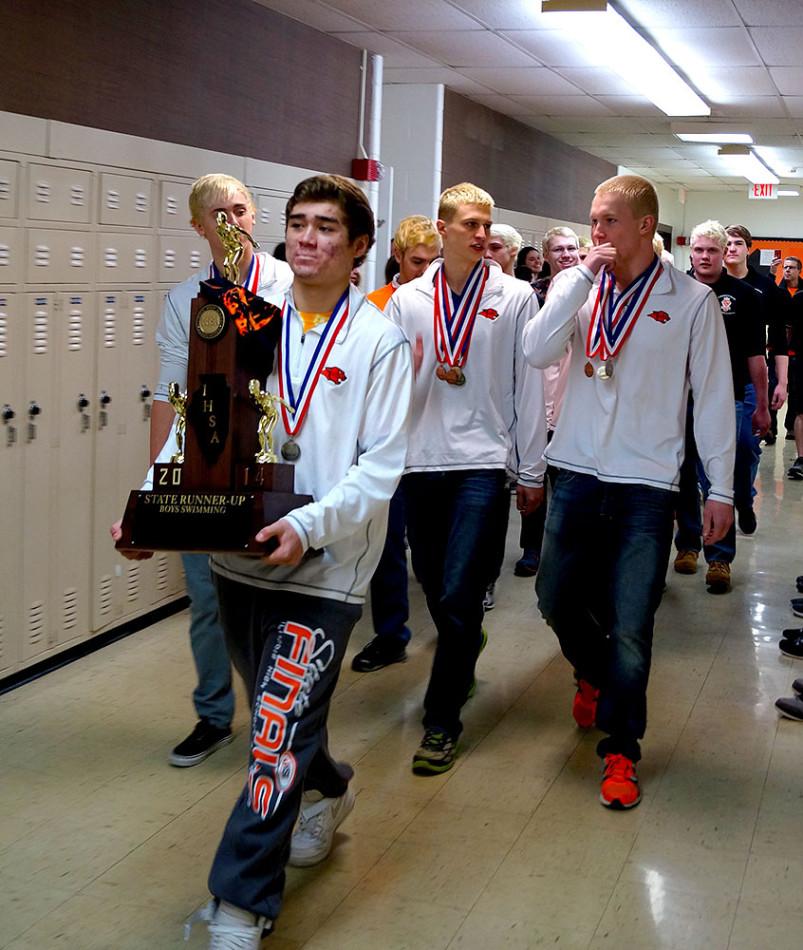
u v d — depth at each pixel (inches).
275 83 213.2
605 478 119.0
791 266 413.4
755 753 134.5
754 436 234.4
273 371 88.9
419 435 128.6
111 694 147.6
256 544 80.6
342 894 100.4
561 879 103.9
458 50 259.9
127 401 167.5
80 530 159.6
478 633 128.6
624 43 247.6
